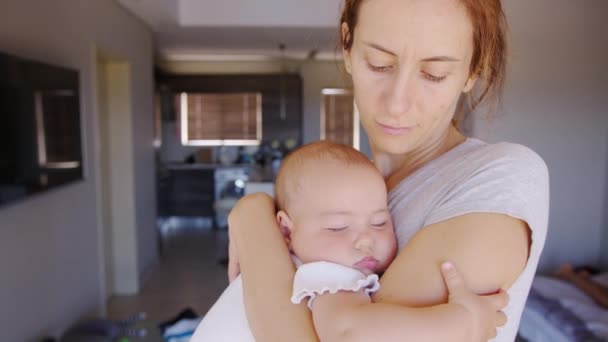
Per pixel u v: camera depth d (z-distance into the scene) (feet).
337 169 2.84
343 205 2.76
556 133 11.89
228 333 2.89
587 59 11.73
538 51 11.69
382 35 2.39
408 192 2.82
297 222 2.88
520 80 11.73
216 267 18.71
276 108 27.17
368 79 2.56
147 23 16.85
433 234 2.29
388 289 2.27
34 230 9.35
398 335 1.96
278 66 27.76
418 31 2.32
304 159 2.98
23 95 8.44
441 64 2.38
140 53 16.71
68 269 10.96
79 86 11.21
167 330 12.37
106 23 13.30
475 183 2.35
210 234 24.32
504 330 2.32
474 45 2.47
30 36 9.15
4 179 7.83
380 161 3.30
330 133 28.17
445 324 1.95
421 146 2.89
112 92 15.53
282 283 2.55
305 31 17.76
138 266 16.37
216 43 21.02
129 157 15.75
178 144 28.04
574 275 10.87
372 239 2.69
